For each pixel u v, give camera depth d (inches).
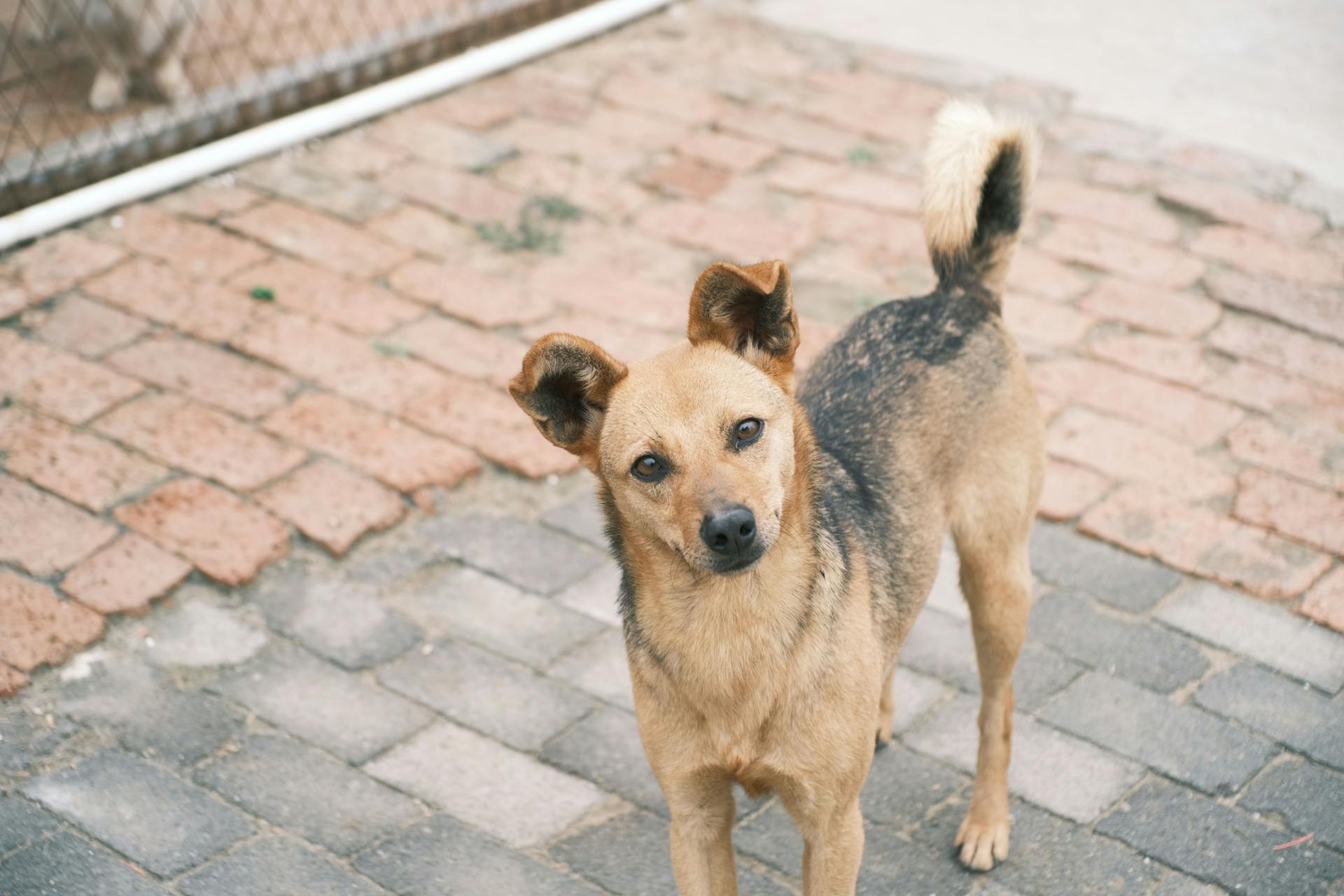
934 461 143.2
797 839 148.7
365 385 218.1
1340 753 155.9
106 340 226.5
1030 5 343.9
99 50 288.0
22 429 205.8
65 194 262.2
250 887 141.1
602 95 304.2
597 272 246.2
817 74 311.3
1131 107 294.4
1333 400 211.3
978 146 154.9
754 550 112.5
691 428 116.4
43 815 148.9
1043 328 229.0
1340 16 336.2
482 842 147.7
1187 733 159.8
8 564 181.3
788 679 119.0
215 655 171.5
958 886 142.6
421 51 311.4
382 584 183.8
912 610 140.3
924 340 149.9
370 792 153.5
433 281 243.8
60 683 166.1
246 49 321.4
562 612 180.4
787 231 256.2
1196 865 143.3
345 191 270.2
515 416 213.0
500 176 275.3
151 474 198.4
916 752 160.4
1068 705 164.4
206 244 253.1
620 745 160.6
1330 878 140.8
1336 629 172.4
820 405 145.9
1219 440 204.1
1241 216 256.4
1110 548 187.0
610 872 144.4
